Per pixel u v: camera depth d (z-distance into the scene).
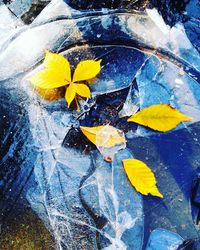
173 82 0.39
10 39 0.39
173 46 0.40
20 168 0.35
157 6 0.41
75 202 0.34
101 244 0.33
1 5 0.41
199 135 0.37
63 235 0.33
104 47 0.39
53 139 0.36
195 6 0.41
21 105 0.37
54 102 0.37
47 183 0.35
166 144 0.36
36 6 0.41
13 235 0.33
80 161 0.36
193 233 0.34
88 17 0.40
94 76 0.37
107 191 0.35
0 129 0.36
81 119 0.37
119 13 0.41
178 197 0.35
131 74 0.39
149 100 0.38
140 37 0.40
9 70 0.38
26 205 0.34
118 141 0.36
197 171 0.36
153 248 0.33
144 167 0.35
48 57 0.36
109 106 0.37
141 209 0.34
